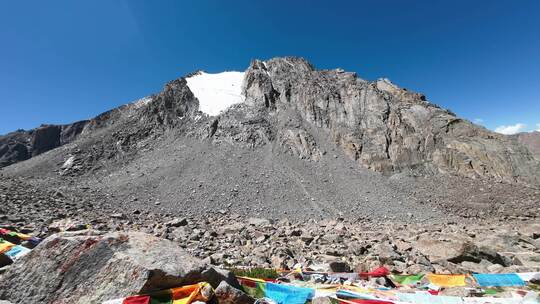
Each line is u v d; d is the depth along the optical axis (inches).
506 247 877.2
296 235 1110.4
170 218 1536.7
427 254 753.0
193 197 2101.4
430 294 426.6
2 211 1069.1
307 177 2433.6
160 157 2768.2
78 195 1923.0
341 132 3048.7
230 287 329.7
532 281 510.3
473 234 1037.2
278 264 679.1
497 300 398.0
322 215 1915.6
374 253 783.1
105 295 313.6
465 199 2262.6
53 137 4731.8
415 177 2647.6
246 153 2738.7
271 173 2442.2
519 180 2603.3
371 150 2856.8
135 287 307.6
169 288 320.2
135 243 356.5
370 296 399.5
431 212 2039.9
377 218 1884.8
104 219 1219.2
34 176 2554.1
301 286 463.2
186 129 3216.0
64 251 356.2
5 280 357.4
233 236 1051.3
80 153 2901.1
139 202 1991.9
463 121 3122.5
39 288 340.5
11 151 4446.4
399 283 542.9
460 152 2834.6
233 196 2124.8
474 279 518.6
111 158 2856.8
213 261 671.1
